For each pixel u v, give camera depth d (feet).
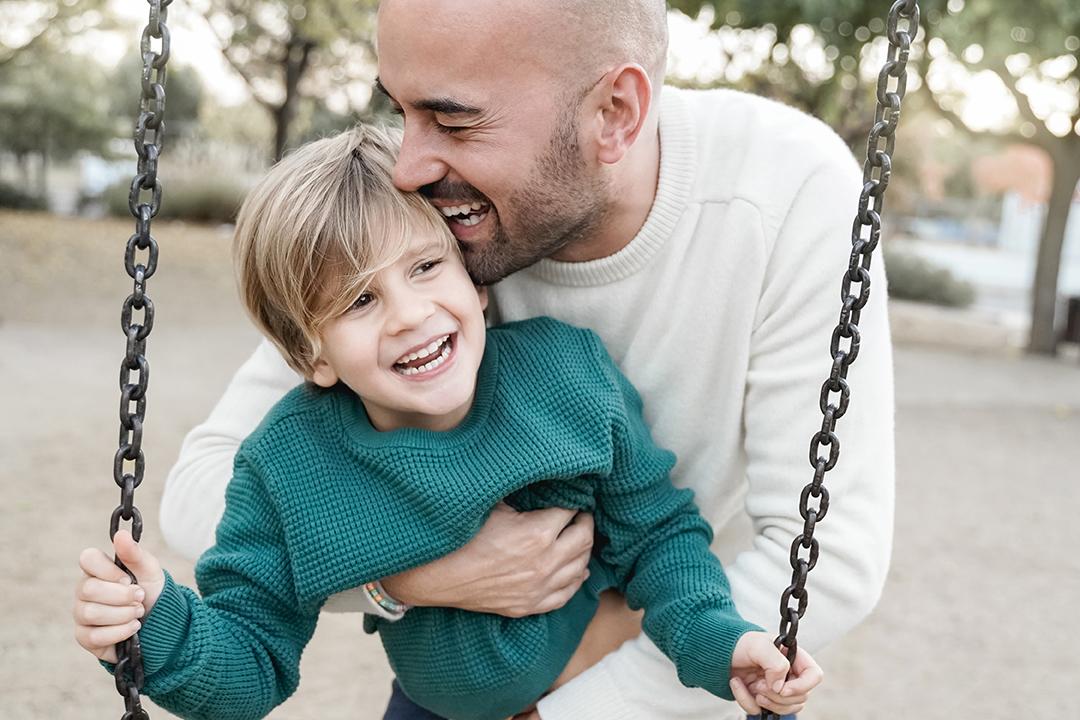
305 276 5.36
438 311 5.41
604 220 5.67
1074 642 14.80
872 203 5.04
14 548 15.67
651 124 5.66
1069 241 101.19
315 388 5.89
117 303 39.27
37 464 19.53
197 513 6.21
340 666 13.17
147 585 4.70
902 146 84.94
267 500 5.57
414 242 5.32
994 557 18.03
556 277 5.99
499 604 5.52
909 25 4.60
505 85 5.03
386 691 12.55
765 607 5.50
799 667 4.94
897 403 30.66
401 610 5.67
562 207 5.35
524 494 5.70
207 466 6.31
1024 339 47.55
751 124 5.89
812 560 4.86
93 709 11.66
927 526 19.53
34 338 31.53
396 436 5.51
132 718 4.63
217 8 65.62
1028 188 91.15
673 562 5.67
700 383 5.94
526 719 5.91
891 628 15.01
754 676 5.13
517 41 4.96
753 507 5.76
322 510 5.42
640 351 6.00
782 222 5.68
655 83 5.59
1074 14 32.12
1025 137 42.16
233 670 5.14
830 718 12.37
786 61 40.91
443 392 5.38
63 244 53.16
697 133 5.89
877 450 5.63
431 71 5.01
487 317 6.46
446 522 5.36
